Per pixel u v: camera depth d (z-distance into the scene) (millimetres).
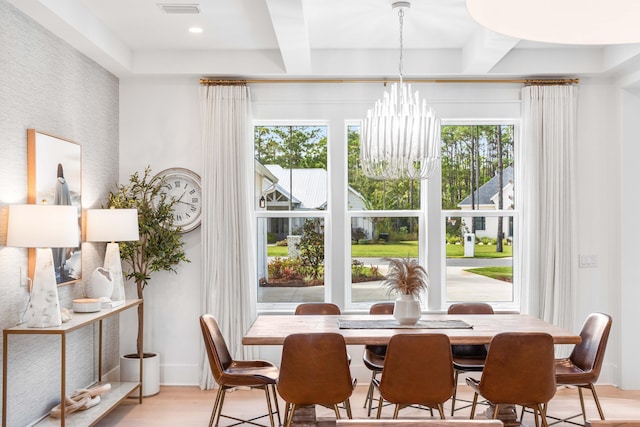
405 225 5910
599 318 4281
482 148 5934
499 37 4430
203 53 5535
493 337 3596
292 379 3562
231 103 5629
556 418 4648
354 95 5793
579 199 5719
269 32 5000
